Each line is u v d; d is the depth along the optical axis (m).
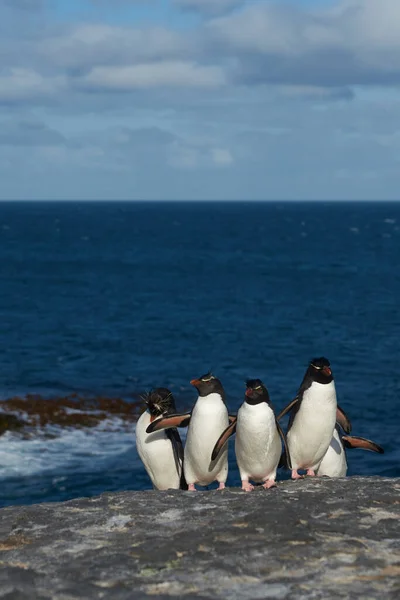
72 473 31.64
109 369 57.56
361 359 62.34
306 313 87.56
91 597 9.12
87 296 100.94
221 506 12.67
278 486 14.14
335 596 8.91
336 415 16.53
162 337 72.12
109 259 156.25
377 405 46.12
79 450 34.53
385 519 11.59
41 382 51.84
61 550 10.77
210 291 107.12
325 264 148.88
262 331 75.62
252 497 13.25
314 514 11.97
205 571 9.73
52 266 140.38
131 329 76.38
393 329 77.50
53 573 9.89
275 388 52.31
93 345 67.62
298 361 61.97
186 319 82.94
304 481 14.47
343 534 10.98
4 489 29.66
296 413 15.57
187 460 15.84
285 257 164.75
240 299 99.06
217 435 15.20
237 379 54.91
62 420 38.50
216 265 145.50
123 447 35.22
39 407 39.66
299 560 10.00
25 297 99.12
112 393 49.12
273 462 14.79
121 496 13.61
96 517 12.25
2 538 11.45
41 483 30.44
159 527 11.62
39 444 34.91
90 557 10.42
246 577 9.53
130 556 10.38
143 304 94.06
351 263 151.12
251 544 10.63
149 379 54.38
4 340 68.94
